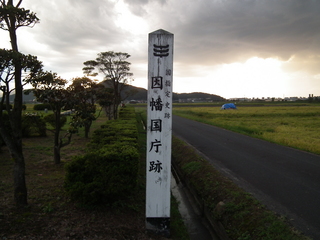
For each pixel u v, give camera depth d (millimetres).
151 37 4273
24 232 3781
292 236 3969
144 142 12773
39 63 4492
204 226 5590
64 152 9750
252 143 13039
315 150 10859
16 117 4461
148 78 4336
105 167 4984
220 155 10086
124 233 4289
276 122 25453
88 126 12961
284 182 6762
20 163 4535
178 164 9648
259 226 4406
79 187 4715
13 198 4922
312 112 37062
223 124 22047
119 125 10531
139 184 6723
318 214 4863
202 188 6645
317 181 6887
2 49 3977
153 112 4371
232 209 5156
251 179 6980
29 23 4539
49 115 13570
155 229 4492
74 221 4367
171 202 6484
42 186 5801
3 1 4508
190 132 17297
